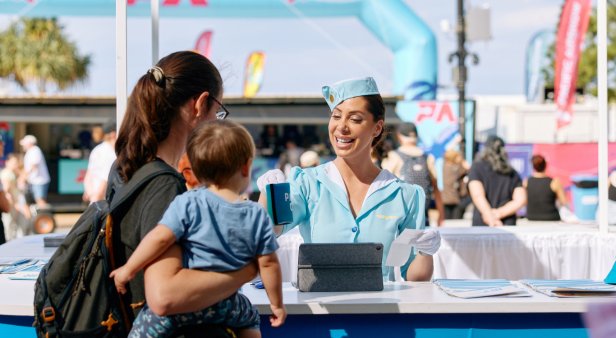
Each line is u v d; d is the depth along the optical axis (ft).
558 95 43.19
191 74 8.73
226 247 7.96
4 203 23.34
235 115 57.52
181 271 7.86
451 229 17.85
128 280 7.91
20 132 62.75
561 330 9.48
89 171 27.02
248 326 8.53
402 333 9.44
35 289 8.42
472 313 9.46
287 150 58.59
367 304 9.23
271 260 8.17
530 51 69.77
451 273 16.92
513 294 9.68
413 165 24.31
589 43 98.63
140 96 8.59
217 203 8.02
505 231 17.28
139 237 8.12
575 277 16.78
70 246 8.30
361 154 11.00
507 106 69.77
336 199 10.93
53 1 39.11
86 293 8.25
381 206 10.94
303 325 9.44
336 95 10.80
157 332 8.00
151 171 8.27
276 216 9.56
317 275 10.04
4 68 118.93
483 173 23.59
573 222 22.06
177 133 8.79
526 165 50.14
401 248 10.15
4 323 9.52
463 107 47.34
